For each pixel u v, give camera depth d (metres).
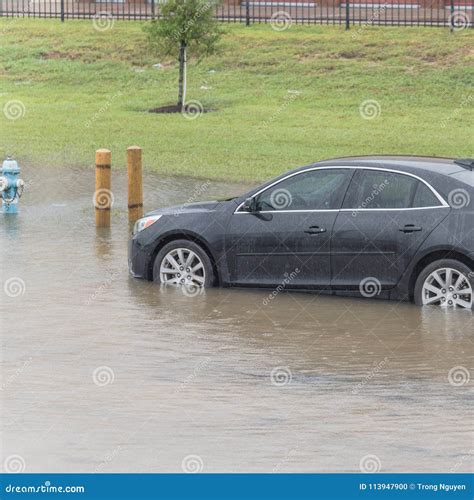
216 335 13.35
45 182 26.06
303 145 30.30
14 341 13.08
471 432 10.03
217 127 33.03
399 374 11.76
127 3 48.78
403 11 45.28
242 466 9.32
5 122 34.56
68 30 44.66
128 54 41.91
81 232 20.30
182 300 15.13
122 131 32.91
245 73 39.06
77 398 11.02
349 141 30.62
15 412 10.61
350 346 12.83
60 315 14.30
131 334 13.41
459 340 13.02
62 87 39.38
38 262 17.64
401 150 29.30
